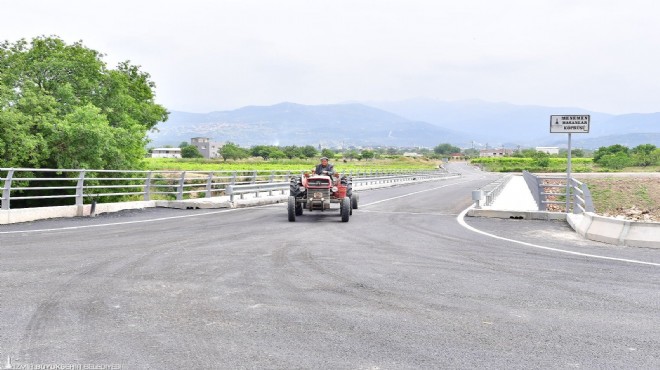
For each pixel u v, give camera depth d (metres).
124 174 34.44
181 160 154.38
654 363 4.68
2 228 13.52
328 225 15.70
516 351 4.95
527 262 9.60
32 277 7.78
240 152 170.00
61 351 4.80
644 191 60.50
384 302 6.68
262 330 5.49
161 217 17.30
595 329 5.65
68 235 12.47
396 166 144.75
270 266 8.98
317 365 4.54
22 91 31.64
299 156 187.88
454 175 96.69
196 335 5.30
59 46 35.62
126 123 37.75
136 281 7.67
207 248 10.88
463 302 6.72
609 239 12.09
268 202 25.00
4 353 4.72
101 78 36.56
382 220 17.38
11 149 27.84
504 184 43.03
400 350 4.95
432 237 13.09
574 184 17.23
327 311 6.23
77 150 30.59
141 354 4.75
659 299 6.95
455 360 4.70
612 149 151.38
